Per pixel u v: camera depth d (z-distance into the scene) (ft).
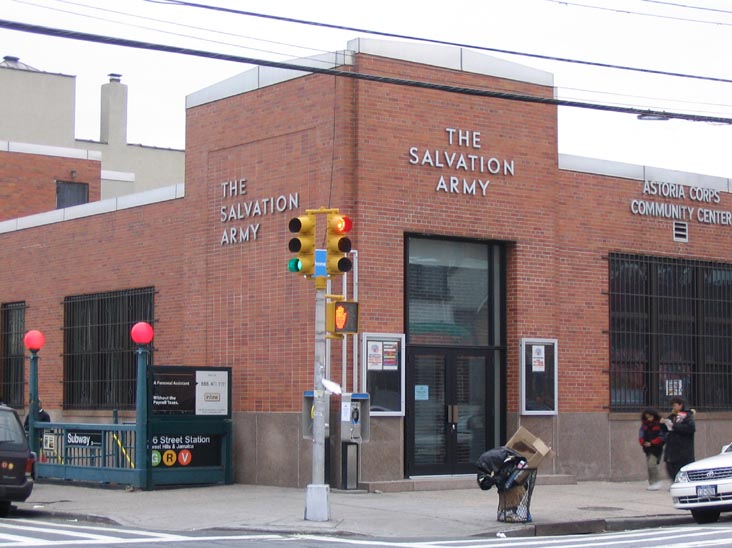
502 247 77.56
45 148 126.82
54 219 98.73
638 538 52.06
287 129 74.23
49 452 78.38
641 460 83.46
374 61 71.31
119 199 91.35
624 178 85.10
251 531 53.72
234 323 77.20
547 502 66.59
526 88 77.77
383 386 69.87
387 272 70.74
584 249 82.17
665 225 87.20
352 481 68.64
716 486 57.62
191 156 82.02
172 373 73.15
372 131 70.90
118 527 55.93
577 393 80.48
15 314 103.60
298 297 72.49
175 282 84.48
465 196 74.54
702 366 87.97
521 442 57.36
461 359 75.36
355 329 56.49
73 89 163.02
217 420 74.64
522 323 76.69
